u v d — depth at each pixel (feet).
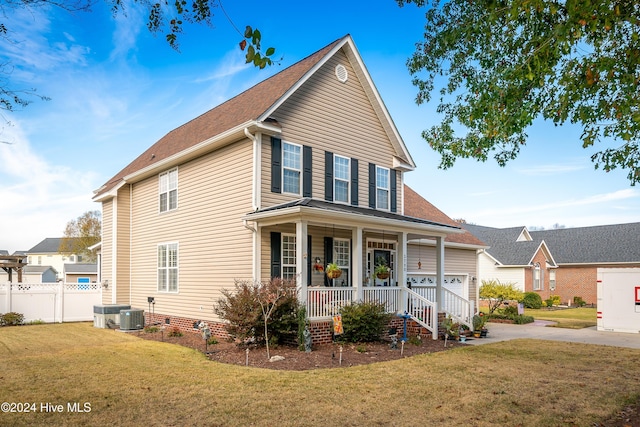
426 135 35.63
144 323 57.62
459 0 30.60
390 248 59.47
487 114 28.48
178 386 25.70
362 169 54.75
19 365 31.89
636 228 125.18
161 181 59.41
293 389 25.17
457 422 20.15
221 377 27.99
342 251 52.65
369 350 38.83
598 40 25.02
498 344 44.47
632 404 23.38
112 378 27.71
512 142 33.73
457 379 28.04
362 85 55.77
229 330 38.88
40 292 64.23
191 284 51.90
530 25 26.78
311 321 40.16
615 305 58.08
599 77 23.59
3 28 20.07
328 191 50.24
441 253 53.62
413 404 22.67
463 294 77.20
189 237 52.85
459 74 33.32
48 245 246.88
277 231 45.55
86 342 43.78
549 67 24.79
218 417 20.42
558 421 20.49
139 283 62.80
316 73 50.34
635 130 25.67
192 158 53.42
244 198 44.98
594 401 23.65
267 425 19.48
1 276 174.50
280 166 45.88
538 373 30.22
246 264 44.19
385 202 57.62
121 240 65.05
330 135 51.26
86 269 160.45
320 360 34.01
